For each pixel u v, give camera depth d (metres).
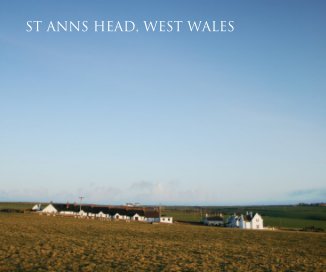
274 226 145.38
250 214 138.50
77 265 38.84
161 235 82.50
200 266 41.47
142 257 45.84
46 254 45.16
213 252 54.47
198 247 60.59
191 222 152.00
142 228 101.44
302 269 42.12
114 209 171.62
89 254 46.44
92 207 178.00
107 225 106.00
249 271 39.78
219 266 42.22
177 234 87.12
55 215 150.38
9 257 41.97
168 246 60.09
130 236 76.12
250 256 51.66
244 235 91.94
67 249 49.97
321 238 91.12
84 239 64.12
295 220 183.88
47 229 81.69
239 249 60.16
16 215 133.75
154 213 165.12
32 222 100.75
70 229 85.06
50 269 36.34
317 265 45.34
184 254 50.78
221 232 99.38
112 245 57.16
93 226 98.56
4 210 170.50
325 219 194.25
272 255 53.75
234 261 46.28
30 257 42.53
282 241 79.62
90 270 36.56
